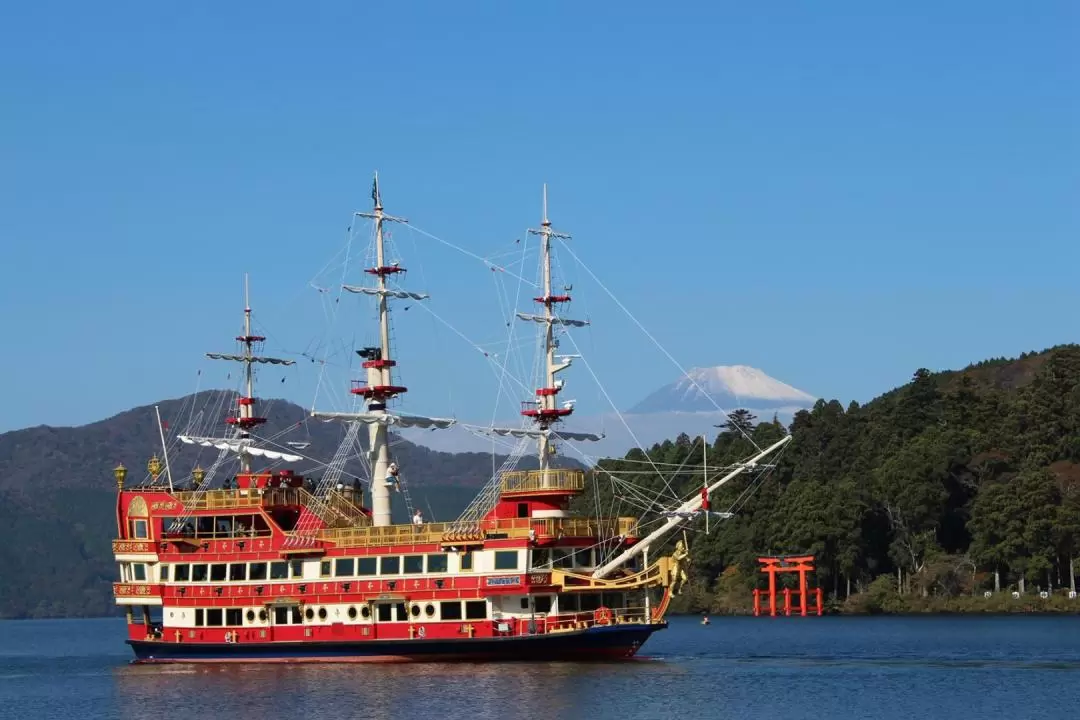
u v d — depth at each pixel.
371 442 125.81
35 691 119.19
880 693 102.38
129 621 128.12
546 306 122.06
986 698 99.69
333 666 117.81
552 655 113.69
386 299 128.12
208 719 94.50
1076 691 103.19
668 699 97.94
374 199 128.88
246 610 120.75
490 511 114.56
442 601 112.69
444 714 92.06
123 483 129.62
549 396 120.50
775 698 99.25
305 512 121.06
